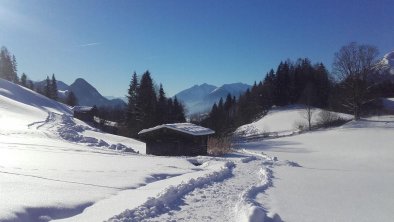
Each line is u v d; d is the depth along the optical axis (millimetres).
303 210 11312
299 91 121375
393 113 85688
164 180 15336
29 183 11289
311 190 15336
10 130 38469
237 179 17609
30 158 18531
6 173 12523
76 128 57219
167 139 38219
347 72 83312
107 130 88750
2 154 19250
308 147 61625
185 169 20000
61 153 22969
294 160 46281
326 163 43750
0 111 61219
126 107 92625
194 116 127125
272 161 30172
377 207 12062
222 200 12062
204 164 25328
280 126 94938
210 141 42750
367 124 75125
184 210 10461
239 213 9992
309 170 24688
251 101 126375
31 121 57250
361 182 18438
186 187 13383
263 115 115000
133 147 45750
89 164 18062
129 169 17438
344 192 15062
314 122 92000
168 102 88625
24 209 8320
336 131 73562
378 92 90125
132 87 90875
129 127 81062
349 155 51375
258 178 18453
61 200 9602
